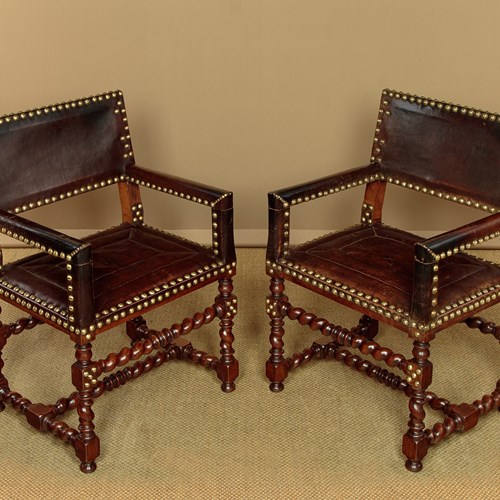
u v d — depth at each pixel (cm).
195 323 300
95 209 417
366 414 306
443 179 304
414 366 269
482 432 297
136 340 346
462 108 296
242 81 391
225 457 286
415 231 416
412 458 279
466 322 314
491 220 266
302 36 382
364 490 272
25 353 341
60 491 272
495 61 383
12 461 285
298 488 272
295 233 421
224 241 295
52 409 293
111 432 297
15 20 381
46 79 392
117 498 269
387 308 268
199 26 381
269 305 307
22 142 292
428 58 384
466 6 374
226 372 315
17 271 284
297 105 395
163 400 313
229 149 404
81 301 258
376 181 318
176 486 274
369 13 377
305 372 329
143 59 388
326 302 376
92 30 383
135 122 399
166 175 307
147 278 281
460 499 268
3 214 272
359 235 308
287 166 407
